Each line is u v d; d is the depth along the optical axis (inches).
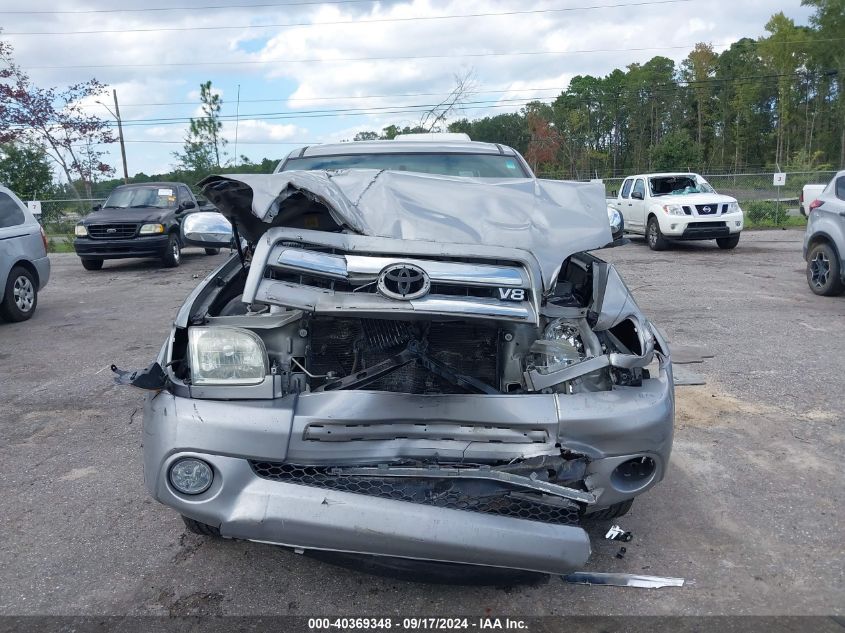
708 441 199.8
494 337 136.3
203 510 119.0
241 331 127.7
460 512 114.3
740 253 621.3
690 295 410.0
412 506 113.8
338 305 121.7
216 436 118.7
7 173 1115.3
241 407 121.3
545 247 137.5
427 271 124.6
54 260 705.6
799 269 512.4
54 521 159.2
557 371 128.9
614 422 124.0
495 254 130.2
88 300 443.2
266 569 139.6
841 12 2438.5
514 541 113.3
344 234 133.6
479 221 141.9
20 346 321.7
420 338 133.2
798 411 221.1
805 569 138.6
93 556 144.6
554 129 2522.1
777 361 272.7
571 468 124.9
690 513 160.7
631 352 141.5
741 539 149.6
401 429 122.3
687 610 126.3
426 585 134.2
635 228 700.0
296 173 145.1
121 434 211.0
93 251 578.9
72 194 1171.9
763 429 207.6
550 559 114.3
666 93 2903.5
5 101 1103.6
